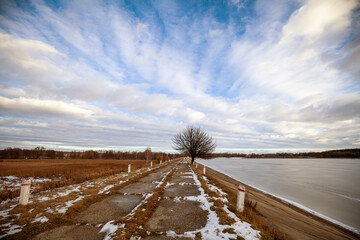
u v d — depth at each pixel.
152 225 4.85
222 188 10.77
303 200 15.23
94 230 4.46
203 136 29.36
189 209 6.23
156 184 10.77
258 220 6.00
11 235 3.93
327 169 55.19
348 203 15.00
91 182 11.89
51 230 4.35
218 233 4.38
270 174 35.72
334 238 7.62
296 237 6.69
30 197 8.52
